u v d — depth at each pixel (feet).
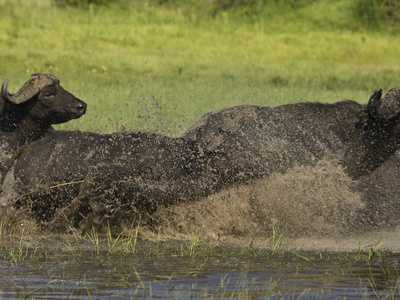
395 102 70.69
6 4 278.87
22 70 181.88
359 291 55.77
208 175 74.74
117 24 272.72
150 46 240.73
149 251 71.41
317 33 268.21
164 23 280.72
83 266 64.95
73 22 266.98
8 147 76.79
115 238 76.38
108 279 59.98
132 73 186.80
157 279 59.88
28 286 57.52
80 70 186.50
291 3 295.89
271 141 74.84
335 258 68.28
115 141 76.13
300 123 75.10
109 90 149.69
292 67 203.62
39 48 215.51
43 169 75.87
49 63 193.88
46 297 54.24
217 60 215.92
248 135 75.05
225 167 74.69
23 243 74.33
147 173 74.84
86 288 56.75
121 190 74.90
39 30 244.42
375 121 73.00
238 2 306.14
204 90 150.30
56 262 66.64
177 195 74.79
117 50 228.43
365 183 74.13
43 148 76.89
